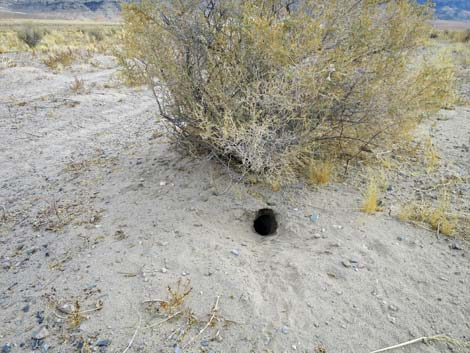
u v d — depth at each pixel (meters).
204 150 4.77
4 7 157.38
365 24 3.95
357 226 3.59
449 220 3.61
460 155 4.96
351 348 2.50
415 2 4.39
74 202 4.30
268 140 3.82
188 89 4.18
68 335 2.61
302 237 3.53
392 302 2.81
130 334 2.59
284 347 2.50
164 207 3.95
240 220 3.83
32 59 14.93
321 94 3.80
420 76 4.44
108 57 15.70
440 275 3.04
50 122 7.61
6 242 3.70
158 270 3.10
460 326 2.63
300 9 4.04
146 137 6.37
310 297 2.86
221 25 4.03
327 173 4.23
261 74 3.90
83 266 3.23
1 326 2.72
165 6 4.04
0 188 4.91
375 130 4.46
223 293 2.88
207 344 2.52
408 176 4.44
